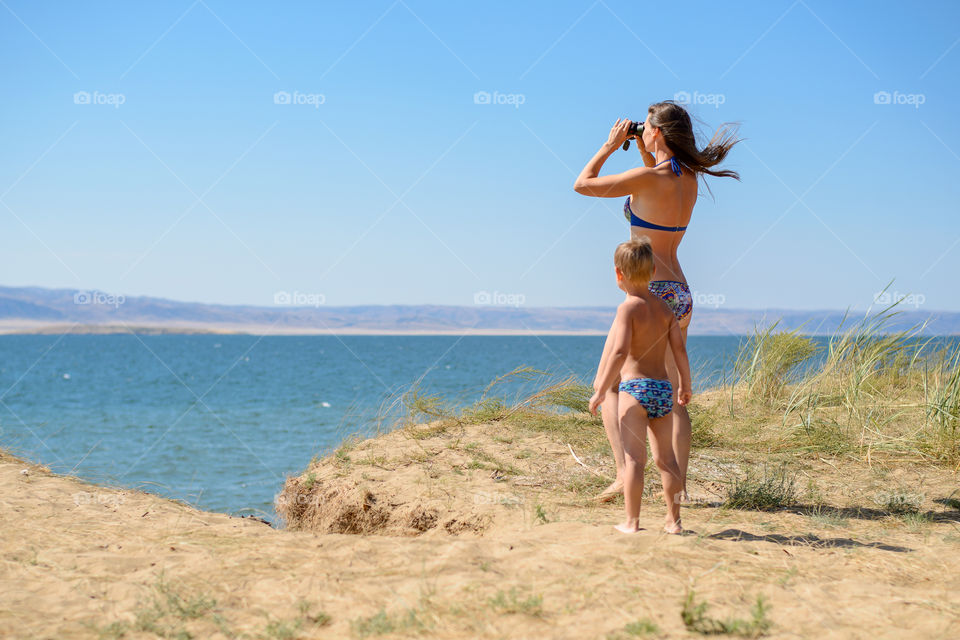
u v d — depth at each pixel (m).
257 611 2.81
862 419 7.01
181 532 4.15
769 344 8.85
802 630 2.51
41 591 3.12
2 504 4.81
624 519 4.36
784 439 6.71
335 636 2.55
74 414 24.75
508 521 4.46
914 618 2.62
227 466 13.03
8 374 56.00
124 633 2.63
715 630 2.50
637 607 2.71
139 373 56.03
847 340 8.45
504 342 158.75
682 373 4.05
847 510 4.69
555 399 7.94
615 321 3.99
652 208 4.50
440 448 6.65
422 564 3.28
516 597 2.81
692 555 3.37
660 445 3.93
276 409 24.77
